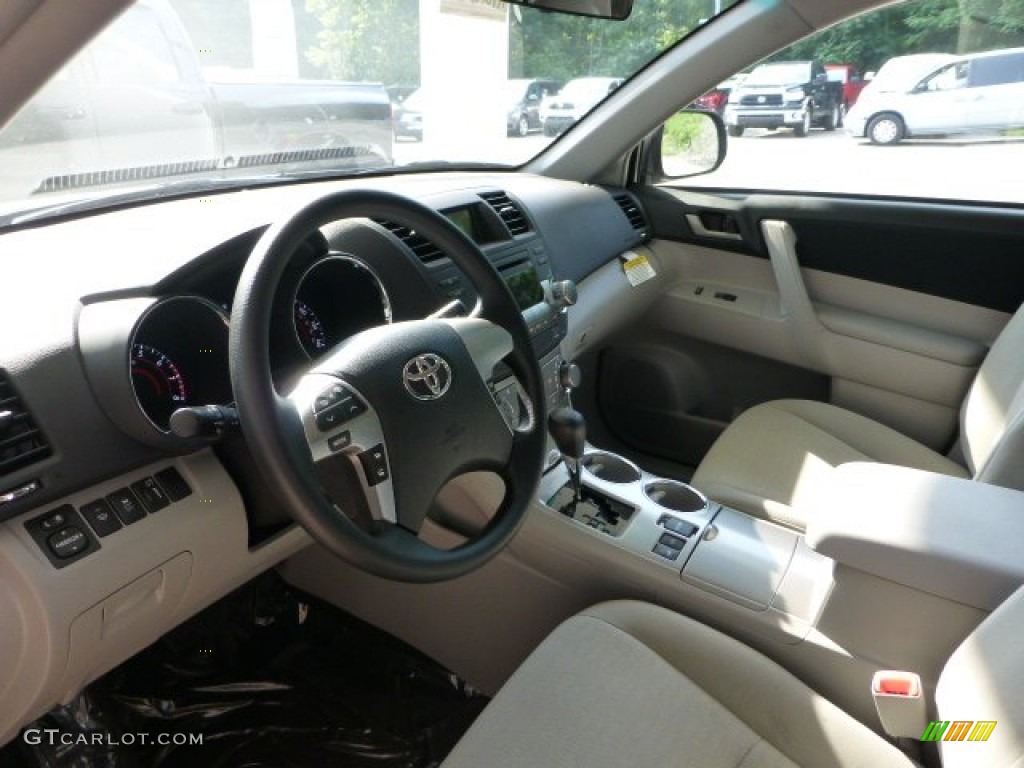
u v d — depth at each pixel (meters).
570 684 0.98
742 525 1.29
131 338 0.92
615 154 2.07
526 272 1.64
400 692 1.47
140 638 1.04
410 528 0.88
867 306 1.91
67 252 1.09
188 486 1.01
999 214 1.71
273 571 1.58
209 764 1.37
